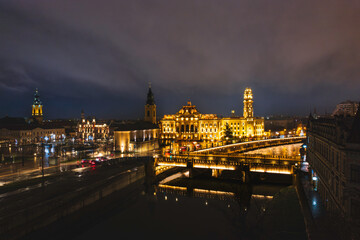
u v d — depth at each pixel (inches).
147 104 7568.9
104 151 5442.9
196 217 2475.4
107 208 2699.3
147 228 2240.4
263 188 3545.8
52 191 2287.2
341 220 1152.8
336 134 1481.3
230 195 3235.7
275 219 1721.2
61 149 5388.8
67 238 2091.5
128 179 3149.6
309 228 1400.1
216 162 3720.5
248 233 1614.2
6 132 7170.3
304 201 1966.0
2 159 4045.3
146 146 5689.0
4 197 2117.4
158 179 3991.1
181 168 4736.7
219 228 2164.1
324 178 1839.3
